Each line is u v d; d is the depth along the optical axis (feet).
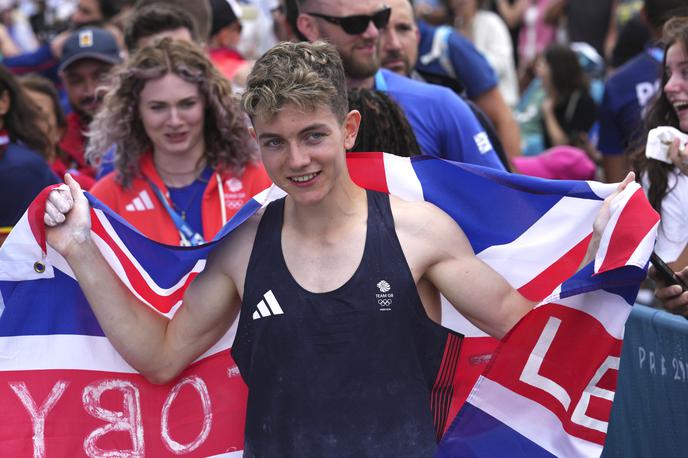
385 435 18.02
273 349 18.34
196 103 26.76
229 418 21.11
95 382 21.06
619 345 19.08
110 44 38.34
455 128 27.63
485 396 19.51
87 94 37.88
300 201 17.83
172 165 27.35
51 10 69.46
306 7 27.84
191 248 19.44
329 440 18.04
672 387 22.24
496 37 63.21
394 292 18.08
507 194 20.35
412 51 33.76
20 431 20.80
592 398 19.35
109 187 27.48
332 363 18.07
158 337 20.08
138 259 20.52
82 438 21.04
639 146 25.03
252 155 27.63
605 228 18.84
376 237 18.38
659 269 20.76
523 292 20.75
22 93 31.60
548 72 51.85
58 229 19.76
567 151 39.01
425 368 18.57
